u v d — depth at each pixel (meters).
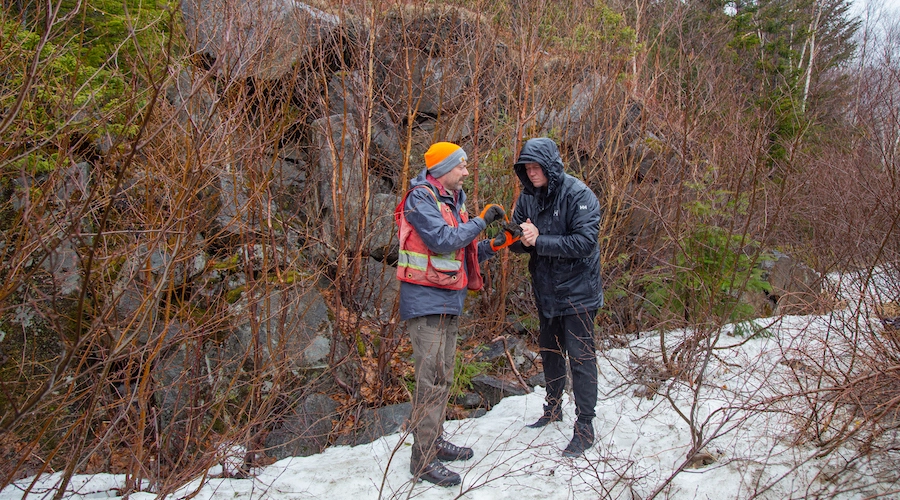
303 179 5.26
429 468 2.87
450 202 2.95
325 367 4.12
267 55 3.74
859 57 5.73
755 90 7.55
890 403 2.50
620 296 5.45
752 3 10.65
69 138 2.91
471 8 5.09
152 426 3.35
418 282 2.84
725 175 5.35
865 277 3.49
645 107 5.62
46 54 3.01
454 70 5.01
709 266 4.75
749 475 2.80
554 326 3.36
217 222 4.23
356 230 4.94
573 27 5.75
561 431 3.46
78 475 3.13
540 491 2.80
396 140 5.31
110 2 3.78
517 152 4.98
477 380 4.48
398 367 4.61
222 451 3.05
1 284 2.96
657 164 5.78
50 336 3.40
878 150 4.35
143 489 3.06
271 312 4.00
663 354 4.16
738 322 4.68
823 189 5.23
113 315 3.26
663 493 2.72
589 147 5.57
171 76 2.51
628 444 3.27
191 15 3.63
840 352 3.37
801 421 3.04
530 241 3.03
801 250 5.49
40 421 3.22
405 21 5.02
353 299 4.53
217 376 3.67
